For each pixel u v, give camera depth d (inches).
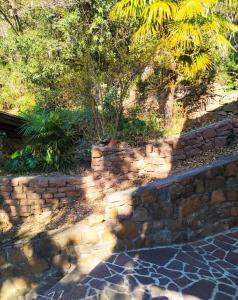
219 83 283.6
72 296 146.1
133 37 235.5
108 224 176.6
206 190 183.5
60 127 238.7
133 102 287.3
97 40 303.4
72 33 313.4
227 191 186.7
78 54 301.1
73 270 171.5
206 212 184.2
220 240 180.7
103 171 219.6
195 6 204.1
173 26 218.2
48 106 303.9
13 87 374.3
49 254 176.4
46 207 219.6
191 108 278.4
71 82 251.9
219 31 226.8
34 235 190.1
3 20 418.3
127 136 244.1
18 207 218.1
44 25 339.3
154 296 140.8
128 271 158.6
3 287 179.6
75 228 181.2
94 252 175.6
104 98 256.4
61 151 239.8
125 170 220.7
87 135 252.5
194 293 141.9
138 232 177.0
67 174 230.8
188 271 156.6
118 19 275.4
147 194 176.4
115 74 244.8
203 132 219.9
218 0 220.2
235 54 291.6
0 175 228.7
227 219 187.9
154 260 166.7
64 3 323.3
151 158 220.1
